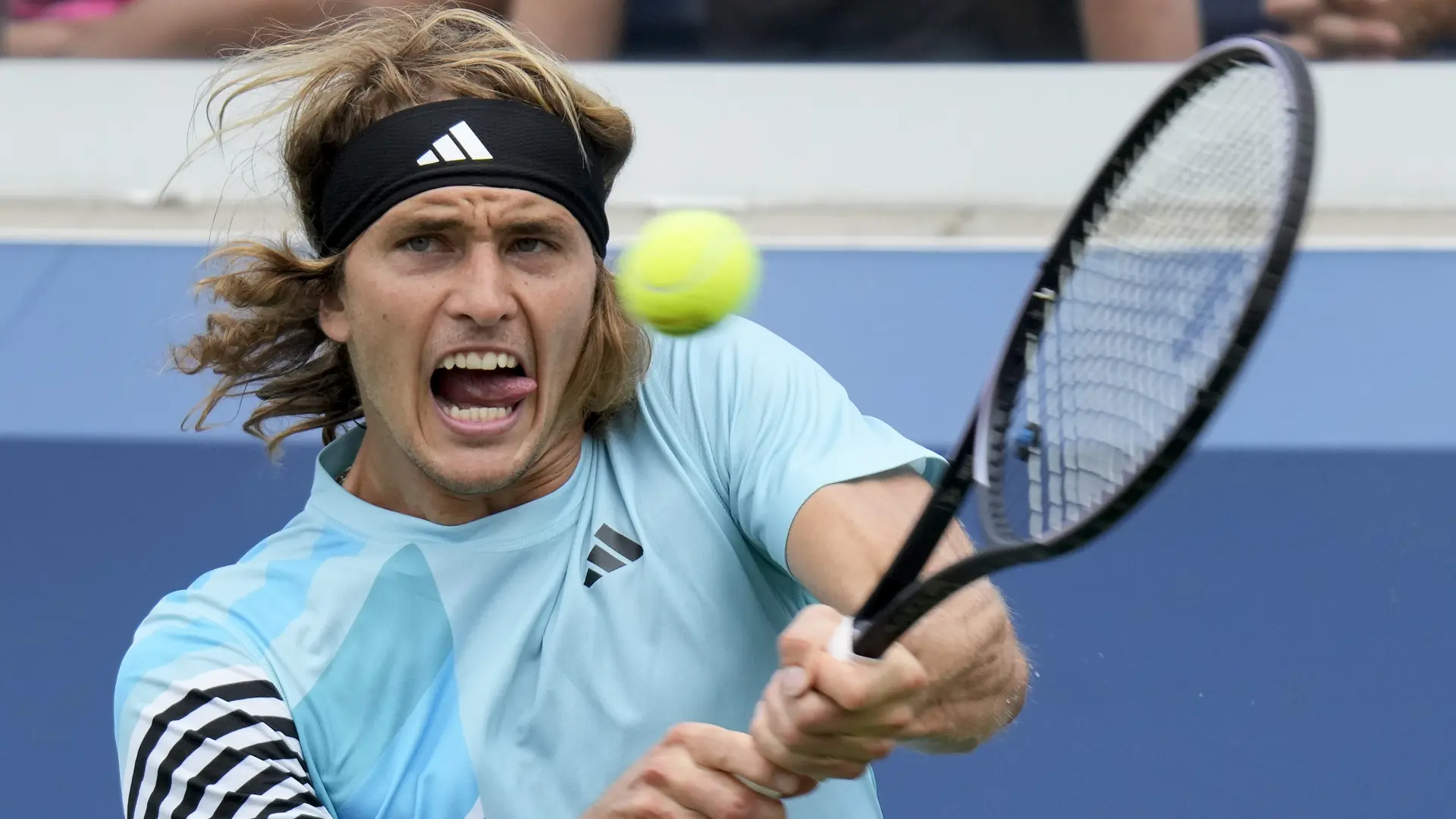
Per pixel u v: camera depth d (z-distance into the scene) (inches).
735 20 488.7
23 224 419.5
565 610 234.7
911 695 186.2
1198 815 344.5
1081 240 204.8
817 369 246.7
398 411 233.6
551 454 241.8
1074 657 347.9
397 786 230.7
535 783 232.5
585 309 232.5
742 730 237.3
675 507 238.1
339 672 233.3
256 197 391.2
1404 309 376.2
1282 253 152.7
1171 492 348.5
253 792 223.6
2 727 362.3
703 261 229.6
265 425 319.3
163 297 394.9
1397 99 428.5
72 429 367.9
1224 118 191.5
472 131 226.2
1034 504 201.2
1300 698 344.5
